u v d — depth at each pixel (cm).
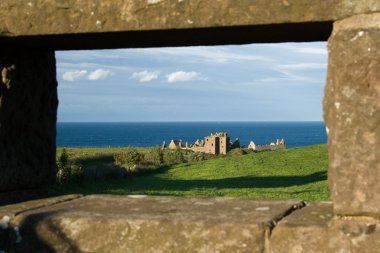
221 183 2586
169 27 260
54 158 352
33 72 327
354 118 237
